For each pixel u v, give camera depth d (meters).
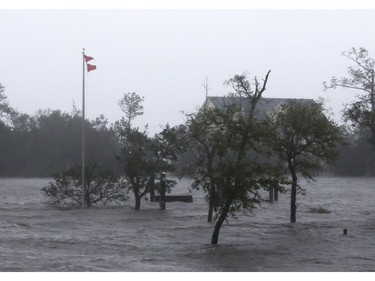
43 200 53.94
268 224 34.25
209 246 25.58
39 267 19.97
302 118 34.56
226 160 26.47
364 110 48.88
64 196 48.50
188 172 36.41
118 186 48.53
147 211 43.31
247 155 31.36
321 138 34.78
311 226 33.34
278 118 35.44
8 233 29.19
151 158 45.75
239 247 25.38
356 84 80.88
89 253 23.28
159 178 46.88
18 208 45.12
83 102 45.28
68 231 30.56
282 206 47.34
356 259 22.56
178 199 51.97
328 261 22.08
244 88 35.03
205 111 34.81
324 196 60.97
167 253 23.59
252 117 29.61
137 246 25.34
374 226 33.44
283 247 25.50
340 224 34.41
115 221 35.81
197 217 38.56
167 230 31.28
